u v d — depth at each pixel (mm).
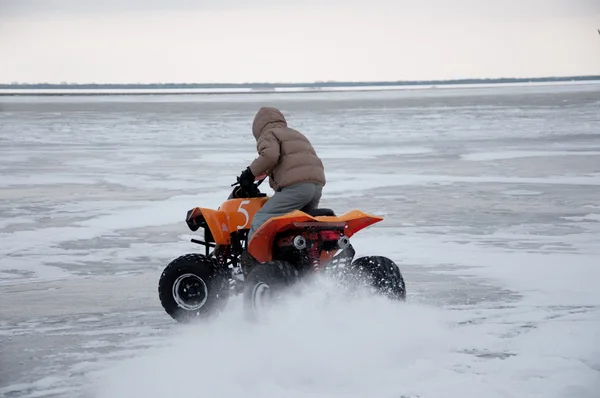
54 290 8562
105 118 60750
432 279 8750
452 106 78438
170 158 27719
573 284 8242
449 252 10500
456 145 33031
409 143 34812
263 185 18984
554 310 7078
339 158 27141
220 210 7227
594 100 84938
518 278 8664
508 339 6016
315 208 7117
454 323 6594
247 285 6543
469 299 7648
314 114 65125
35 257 10570
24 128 47531
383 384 4992
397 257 10211
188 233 12523
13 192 18266
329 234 6562
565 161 24594
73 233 12531
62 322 7117
